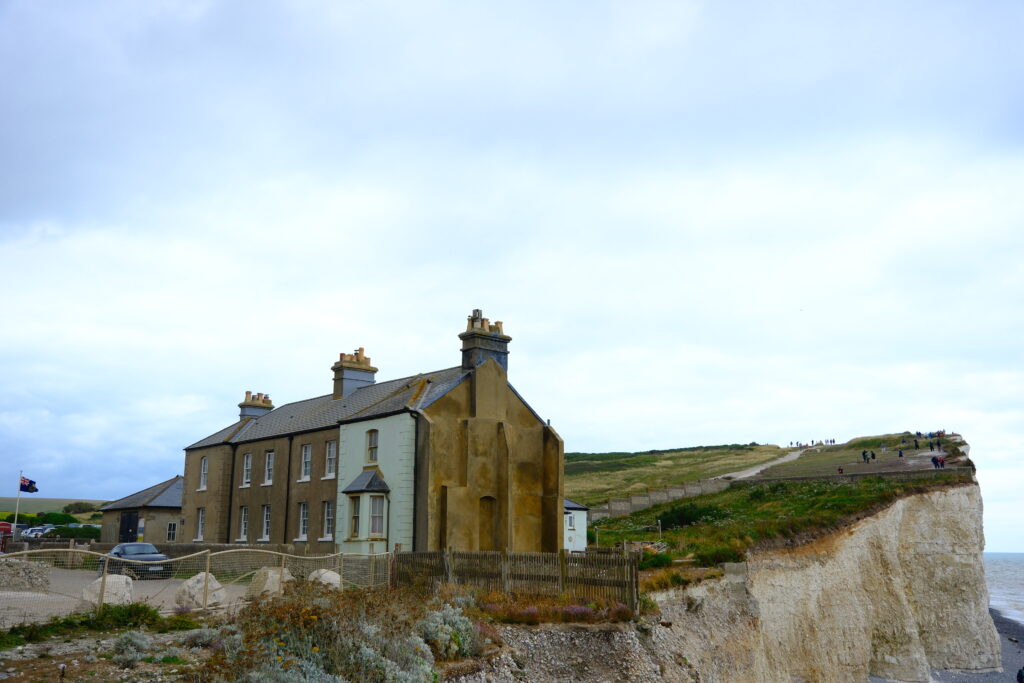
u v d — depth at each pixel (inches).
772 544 1689.2
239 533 1834.4
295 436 1713.8
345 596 709.3
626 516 2837.1
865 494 2103.8
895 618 1839.3
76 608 798.5
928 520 2089.1
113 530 2265.0
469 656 791.1
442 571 1109.7
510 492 1417.3
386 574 1155.3
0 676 536.1
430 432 1368.1
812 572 1707.7
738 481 3014.3
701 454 5246.1
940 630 1984.5
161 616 826.2
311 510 1605.6
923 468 2578.7
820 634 1652.3
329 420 1642.5
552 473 1483.8
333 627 615.8
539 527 1473.9
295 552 1596.9
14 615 776.9
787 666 1524.4
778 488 2691.9
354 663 595.2
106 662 593.9
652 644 972.6
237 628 644.7
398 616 724.0
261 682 507.8
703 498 2903.5
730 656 1267.2
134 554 1358.3
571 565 1041.5
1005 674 1927.9
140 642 640.4
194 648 664.4
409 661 650.8
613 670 898.7
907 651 1814.7
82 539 2384.4
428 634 762.2
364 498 1407.5
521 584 1047.6
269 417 1973.4
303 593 694.5
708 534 1785.2
